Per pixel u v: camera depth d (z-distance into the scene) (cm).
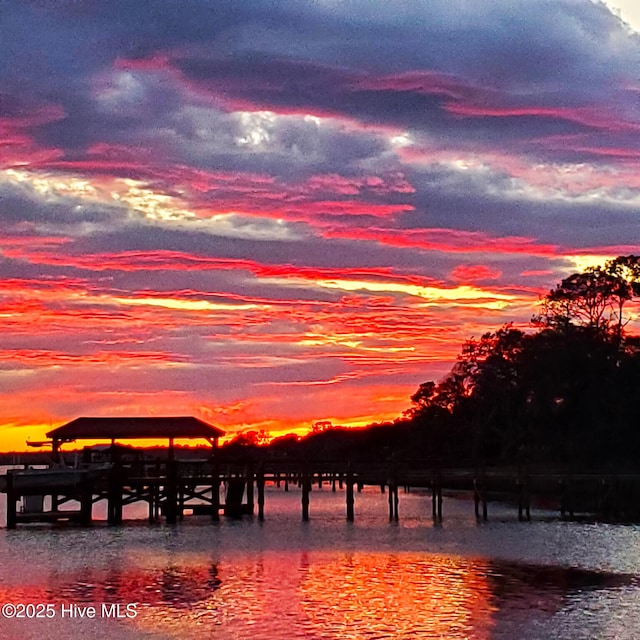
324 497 12031
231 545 5419
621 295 11994
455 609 3400
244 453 8894
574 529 6303
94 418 7675
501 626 3125
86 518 7012
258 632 3083
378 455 16375
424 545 5341
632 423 9862
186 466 7594
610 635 2995
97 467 7169
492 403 12331
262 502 7269
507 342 12606
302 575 4212
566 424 10656
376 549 5159
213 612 3391
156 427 7594
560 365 10562
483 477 7394
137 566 4538
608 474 7994
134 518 7825
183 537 5919
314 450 17212
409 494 12088
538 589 3784
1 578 4184
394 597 3638
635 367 10206
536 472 8481
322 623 3195
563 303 12225
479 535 5912
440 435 13612
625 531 6131
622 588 3797
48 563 4675
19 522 6944
